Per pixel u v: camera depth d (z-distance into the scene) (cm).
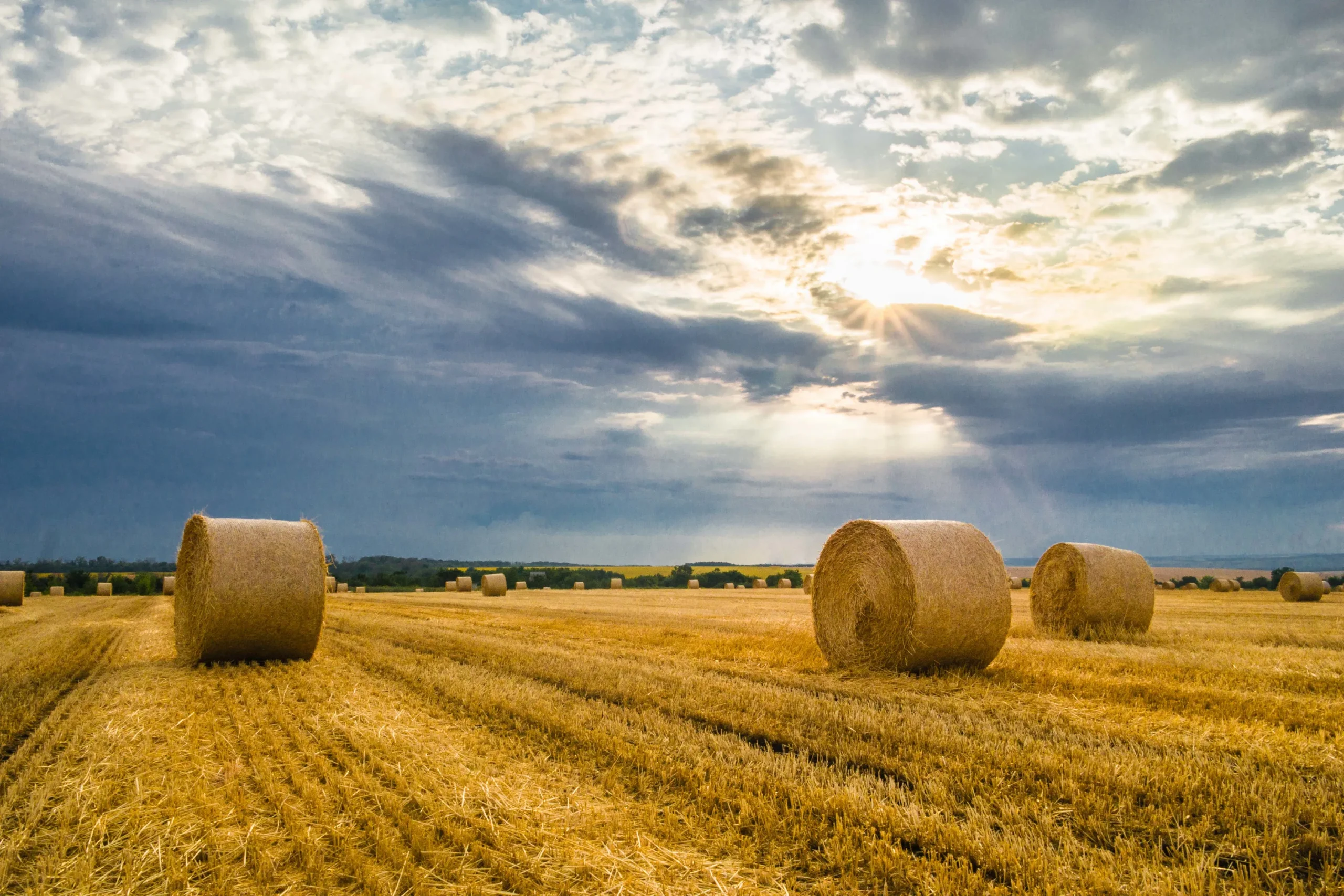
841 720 845
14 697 1045
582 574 8462
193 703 978
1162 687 991
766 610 2759
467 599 3953
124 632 1950
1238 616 2264
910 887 478
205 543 1340
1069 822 556
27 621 2320
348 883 487
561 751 760
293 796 632
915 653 1175
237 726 862
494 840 544
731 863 512
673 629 1891
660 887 480
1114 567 1708
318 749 769
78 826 570
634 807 609
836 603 1335
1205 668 1151
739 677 1168
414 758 728
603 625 2006
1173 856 504
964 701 961
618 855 524
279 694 1028
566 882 484
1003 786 630
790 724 839
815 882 486
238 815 592
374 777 682
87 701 994
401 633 1808
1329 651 1360
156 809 604
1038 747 724
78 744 777
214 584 1303
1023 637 1708
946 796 602
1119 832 541
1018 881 464
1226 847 511
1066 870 476
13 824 581
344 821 578
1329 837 521
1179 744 743
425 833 541
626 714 891
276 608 1343
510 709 918
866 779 646
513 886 482
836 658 1326
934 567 1189
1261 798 577
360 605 3234
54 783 654
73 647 1622
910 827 545
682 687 1045
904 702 964
